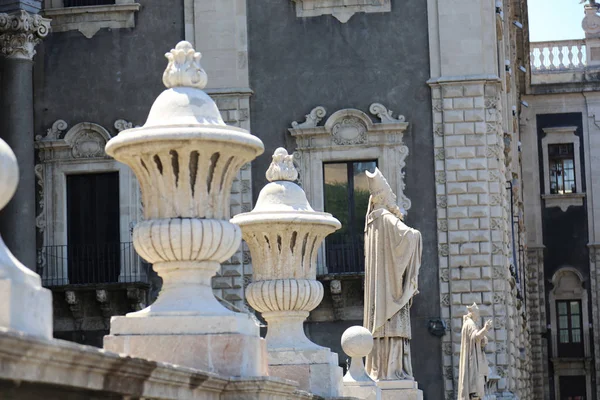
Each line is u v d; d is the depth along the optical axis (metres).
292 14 86.88
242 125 86.44
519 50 130.62
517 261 106.38
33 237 80.12
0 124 80.06
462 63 85.25
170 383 21.34
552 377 138.62
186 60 24.94
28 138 80.06
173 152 23.84
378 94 85.81
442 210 84.69
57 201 86.00
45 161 86.25
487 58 85.50
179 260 24.28
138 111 86.75
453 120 85.00
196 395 22.70
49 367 17.38
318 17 86.69
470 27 85.38
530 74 136.75
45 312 17.69
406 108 85.56
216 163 24.19
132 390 20.09
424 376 83.31
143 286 84.06
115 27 87.44
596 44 141.38
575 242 139.25
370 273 43.78
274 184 32.75
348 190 85.19
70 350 17.55
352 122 85.44
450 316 83.81
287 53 86.69
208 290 24.70
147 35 87.25
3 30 79.56
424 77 85.62
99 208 86.00
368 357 43.84
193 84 24.91
